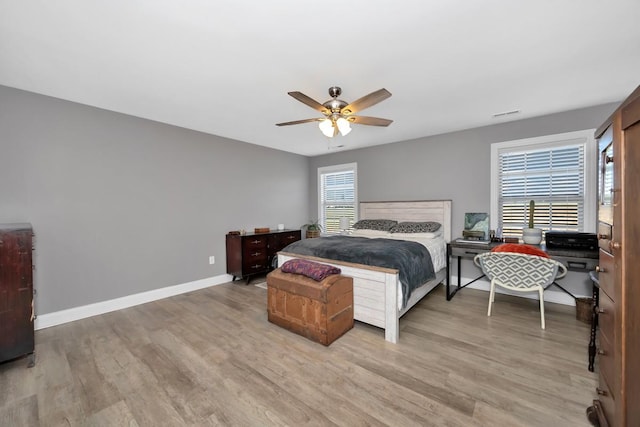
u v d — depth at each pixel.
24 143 2.65
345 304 2.57
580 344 2.35
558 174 3.35
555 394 1.73
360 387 1.81
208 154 4.17
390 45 1.90
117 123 3.25
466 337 2.49
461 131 4.04
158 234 3.62
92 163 3.07
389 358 2.16
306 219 6.00
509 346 2.32
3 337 2.04
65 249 2.89
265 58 2.06
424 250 3.24
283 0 1.46
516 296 3.62
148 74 2.31
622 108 1.14
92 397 1.74
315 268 2.58
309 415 1.57
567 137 3.23
